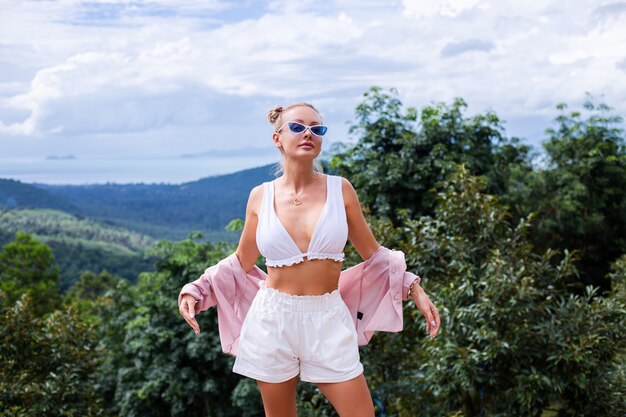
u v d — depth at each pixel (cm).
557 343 528
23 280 2911
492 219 616
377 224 693
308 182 227
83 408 763
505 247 615
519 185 1537
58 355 779
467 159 1221
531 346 545
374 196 1249
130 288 2058
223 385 1546
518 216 1513
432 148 1235
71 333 823
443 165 1160
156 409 1600
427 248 633
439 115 1274
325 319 221
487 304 537
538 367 545
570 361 533
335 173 1305
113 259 7219
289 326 222
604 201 1546
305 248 220
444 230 677
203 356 1510
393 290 240
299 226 221
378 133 1276
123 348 1814
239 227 1342
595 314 548
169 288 1540
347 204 229
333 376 221
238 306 251
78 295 3522
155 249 1545
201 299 246
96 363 829
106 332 1903
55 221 10400
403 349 666
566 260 592
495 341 525
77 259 6912
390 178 1170
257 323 228
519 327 539
